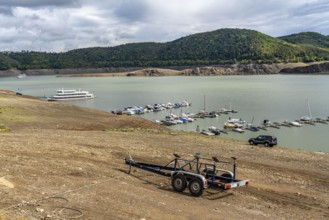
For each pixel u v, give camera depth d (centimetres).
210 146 2856
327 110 11300
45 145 2389
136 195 1370
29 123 4469
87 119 5709
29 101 7412
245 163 2200
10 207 1135
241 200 1423
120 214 1152
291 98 14888
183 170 1535
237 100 14288
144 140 3003
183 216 1181
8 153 2008
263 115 10462
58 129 4147
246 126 8506
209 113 10650
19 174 1534
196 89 19900
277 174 1941
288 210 1353
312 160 2419
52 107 6825
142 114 11231
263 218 1230
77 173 1633
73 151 2205
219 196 1448
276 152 2727
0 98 7362
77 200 1256
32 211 1121
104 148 2433
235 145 3044
